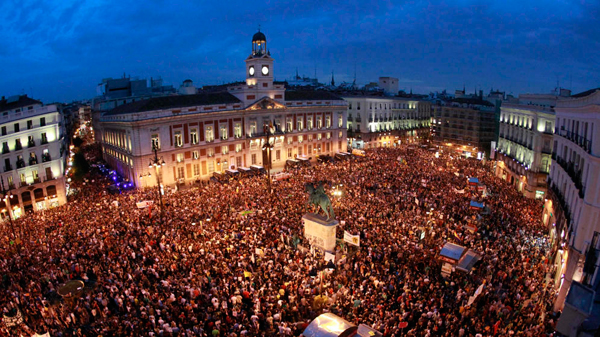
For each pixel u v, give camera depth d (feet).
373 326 73.26
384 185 180.86
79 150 363.56
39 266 101.65
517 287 89.56
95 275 98.99
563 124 139.95
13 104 182.39
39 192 183.93
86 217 140.67
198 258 104.58
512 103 237.45
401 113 410.52
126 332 73.67
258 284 91.09
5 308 80.89
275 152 275.80
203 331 73.05
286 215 136.98
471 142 355.15
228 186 185.37
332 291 87.81
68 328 78.43
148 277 97.19
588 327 39.27
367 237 115.75
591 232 91.97
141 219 136.46
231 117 248.73
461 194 165.27
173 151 222.07
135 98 357.61
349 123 384.88
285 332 71.41
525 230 127.65
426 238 118.62
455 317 76.07
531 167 189.67
